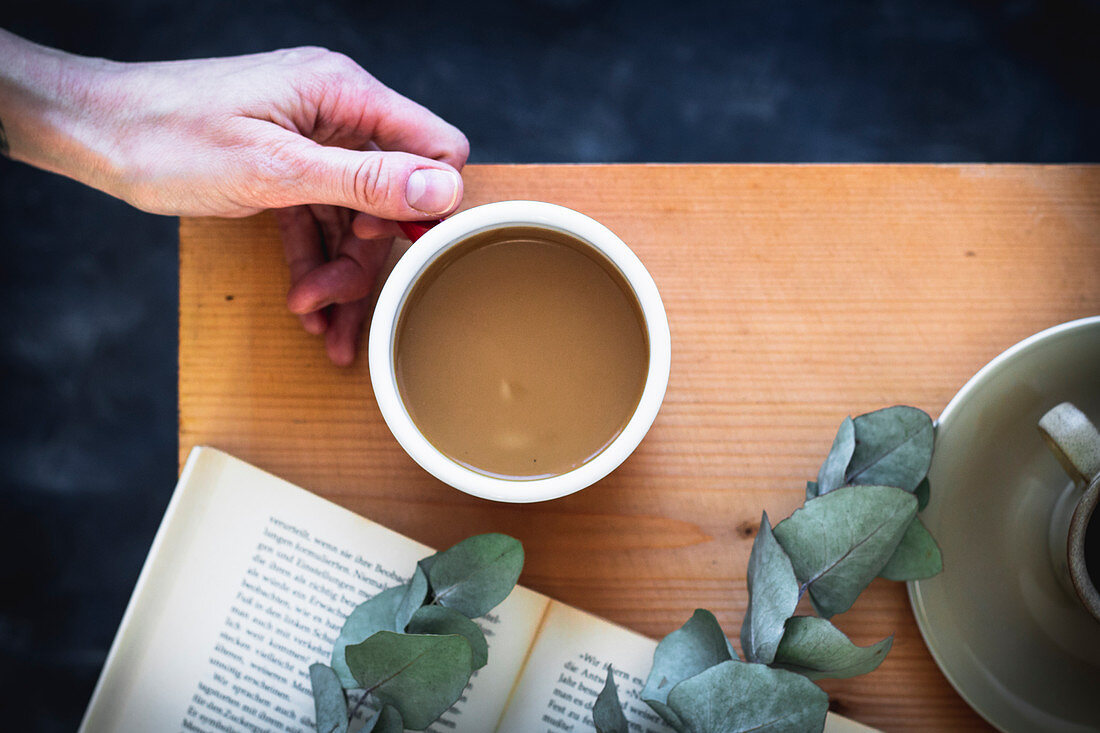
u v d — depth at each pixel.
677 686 0.37
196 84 0.44
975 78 0.65
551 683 0.42
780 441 0.44
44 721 0.63
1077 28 0.65
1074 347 0.40
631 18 0.67
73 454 0.65
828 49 0.66
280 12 0.67
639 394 0.39
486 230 0.38
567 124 0.66
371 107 0.45
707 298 0.44
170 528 0.43
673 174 0.44
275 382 0.44
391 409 0.37
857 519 0.39
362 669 0.38
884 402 0.44
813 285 0.44
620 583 0.43
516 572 0.40
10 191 0.67
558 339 0.39
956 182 0.44
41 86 0.44
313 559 0.43
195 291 0.45
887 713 0.43
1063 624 0.41
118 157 0.44
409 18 0.67
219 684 0.43
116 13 0.67
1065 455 0.37
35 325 0.66
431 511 0.44
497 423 0.39
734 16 0.67
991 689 0.41
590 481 0.36
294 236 0.44
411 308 0.39
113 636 0.64
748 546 0.43
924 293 0.44
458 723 0.42
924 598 0.40
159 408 0.66
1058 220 0.44
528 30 0.67
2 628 0.64
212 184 0.43
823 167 0.44
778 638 0.37
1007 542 0.41
